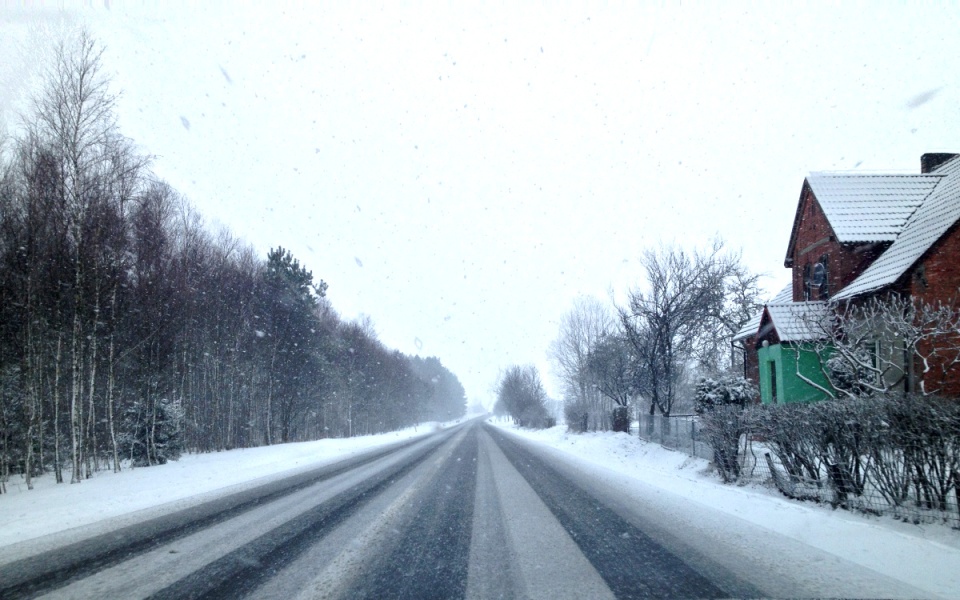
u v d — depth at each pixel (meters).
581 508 9.61
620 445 22.83
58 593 5.18
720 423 12.25
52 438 21.12
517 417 72.06
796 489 9.57
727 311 32.81
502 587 5.25
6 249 16.02
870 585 5.12
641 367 28.59
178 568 5.96
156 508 10.19
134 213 20.94
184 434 27.09
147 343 21.64
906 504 7.52
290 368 38.41
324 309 54.28
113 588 5.30
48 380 21.17
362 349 59.06
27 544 7.35
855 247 19.98
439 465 18.06
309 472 16.70
